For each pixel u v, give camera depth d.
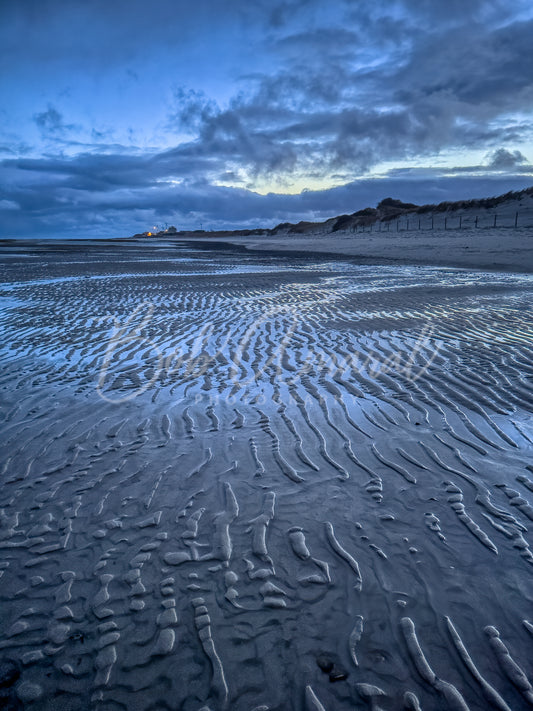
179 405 4.51
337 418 4.06
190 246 56.19
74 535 2.61
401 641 1.86
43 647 1.89
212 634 1.92
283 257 29.33
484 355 5.68
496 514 2.65
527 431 3.64
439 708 1.59
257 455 3.47
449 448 3.45
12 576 2.30
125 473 3.27
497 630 1.89
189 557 2.40
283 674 1.74
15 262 26.91
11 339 7.45
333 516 2.71
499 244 25.72
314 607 2.04
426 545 2.42
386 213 76.31
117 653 1.85
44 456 3.56
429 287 12.30
